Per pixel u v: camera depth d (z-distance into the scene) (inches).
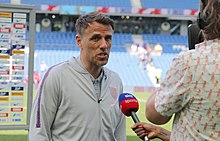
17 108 228.2
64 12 1413.6
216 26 85.4
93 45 121.6
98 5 1513.3
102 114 124.2
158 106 88.5
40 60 1322.6
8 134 432.5
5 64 226.7
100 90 125.6
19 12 225.5
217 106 83.7
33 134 123.9
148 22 1621.6
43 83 124.1
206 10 85.7
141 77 1283.2
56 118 124.0
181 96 86.4
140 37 1552.7
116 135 131.4
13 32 226.4
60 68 124.5
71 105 122.3
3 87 225.8
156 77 1227.2
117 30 1624.0
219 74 83.7
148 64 1359.5
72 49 1406.3
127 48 1462.8
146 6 1526.8
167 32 1616.6
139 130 99.0
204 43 87.9
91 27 121.3
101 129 124.0
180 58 87.3
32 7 224.7
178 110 88.1
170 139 91.0
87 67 124.1
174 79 87.0
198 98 85.0
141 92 1127.6
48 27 1535.4
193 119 86.0
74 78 123.4
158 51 1429.6
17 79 227.9
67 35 1480.1
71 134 122.9
